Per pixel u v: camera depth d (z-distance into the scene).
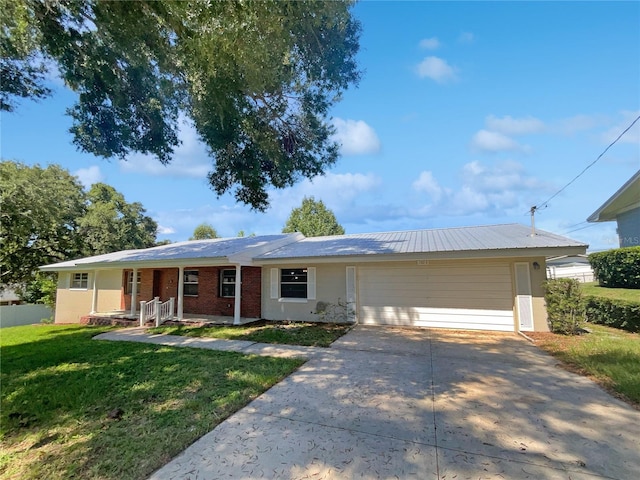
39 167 18.09
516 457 2.89
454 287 9.95
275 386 4.96
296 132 6.73
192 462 2.93
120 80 5.72
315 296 11.56
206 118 5.68
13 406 4.44
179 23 4.00
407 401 4.23
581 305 8.12
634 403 4.01
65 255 24.27
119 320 12.70
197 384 5.09
